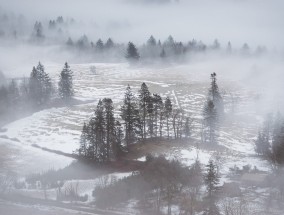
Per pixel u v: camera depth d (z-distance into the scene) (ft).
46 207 217.97
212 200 225.97
